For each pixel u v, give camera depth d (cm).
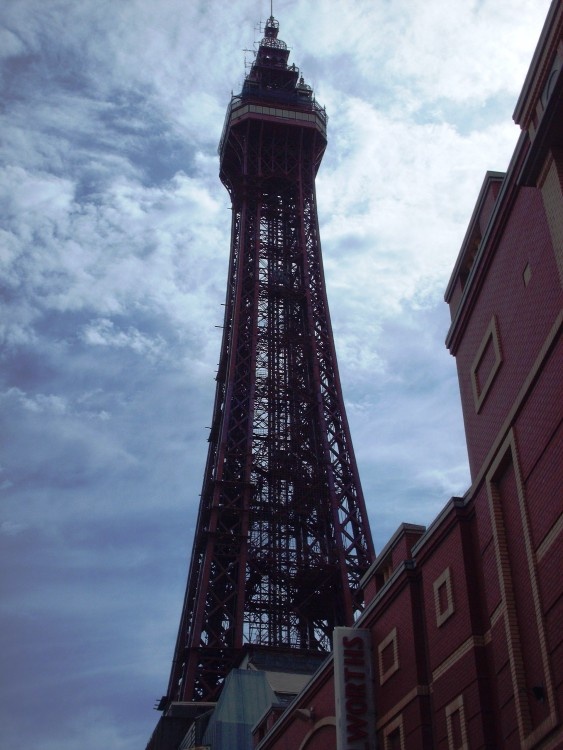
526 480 3706
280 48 16750
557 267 3544
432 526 4597
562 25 3378
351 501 12038
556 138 3531
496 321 4209
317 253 14538
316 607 11494
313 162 15475
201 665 10494
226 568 11331
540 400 3650
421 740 4338
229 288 14450
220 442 12256
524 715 3562
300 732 5881
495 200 4428
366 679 5041
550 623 3416
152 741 9625
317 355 13412
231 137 15362
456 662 4191
